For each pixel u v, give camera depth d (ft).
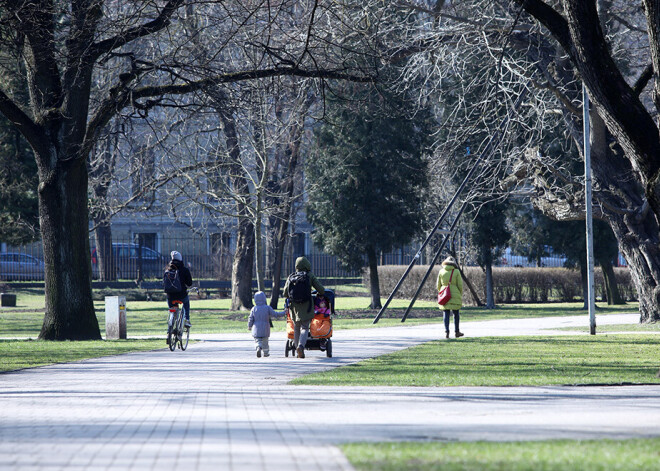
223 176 349.00
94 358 171.01
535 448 62.44
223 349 195.62
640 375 130.62
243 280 434.30
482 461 56.18
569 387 115.44
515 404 96.17
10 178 407.03
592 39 138.82
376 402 98.27
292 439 69.41
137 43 284.41
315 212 431.02
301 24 256.32
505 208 428.97
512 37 282.36
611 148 281.33
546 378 125.59
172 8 212.64
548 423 79.66
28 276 625.41
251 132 341.41
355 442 67.00
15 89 304.50
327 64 250.57
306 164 424.87
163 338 240.73
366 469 53.36
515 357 164.55
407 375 130.72
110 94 222.48
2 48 224.53
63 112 228.63
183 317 193.26
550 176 311.88
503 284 486.79
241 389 114.01
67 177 229.86
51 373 139.85
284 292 167.12
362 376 129.90
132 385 120.37
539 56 283.79
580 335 234.79
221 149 379.96
